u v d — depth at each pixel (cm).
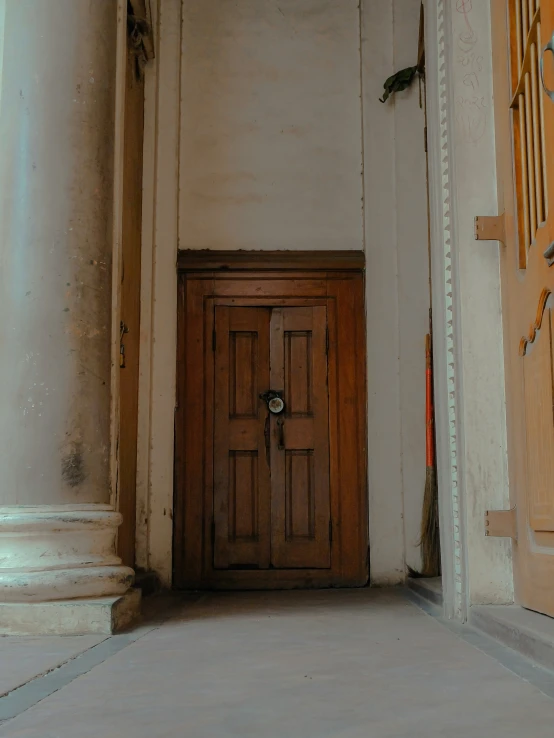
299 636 264
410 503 461
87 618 280
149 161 487
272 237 490
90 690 178
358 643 246
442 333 321
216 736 136
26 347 312
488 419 298
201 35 504
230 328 482
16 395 309
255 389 479
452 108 315
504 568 292
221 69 503
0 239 322
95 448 318
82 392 316
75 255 321
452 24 318
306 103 501
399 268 479
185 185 493
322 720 146
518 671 193
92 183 330
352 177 495
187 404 474
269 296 484
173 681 188
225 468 470
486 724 142
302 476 471
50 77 329
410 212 481
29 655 233
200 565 460
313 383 479
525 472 271
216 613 339
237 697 168
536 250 257
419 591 399
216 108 500
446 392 316
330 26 504
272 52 505
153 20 493
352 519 466
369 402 471
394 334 477
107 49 344
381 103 497
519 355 276
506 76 295
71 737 137
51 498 305
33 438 307
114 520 317
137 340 466
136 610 316
